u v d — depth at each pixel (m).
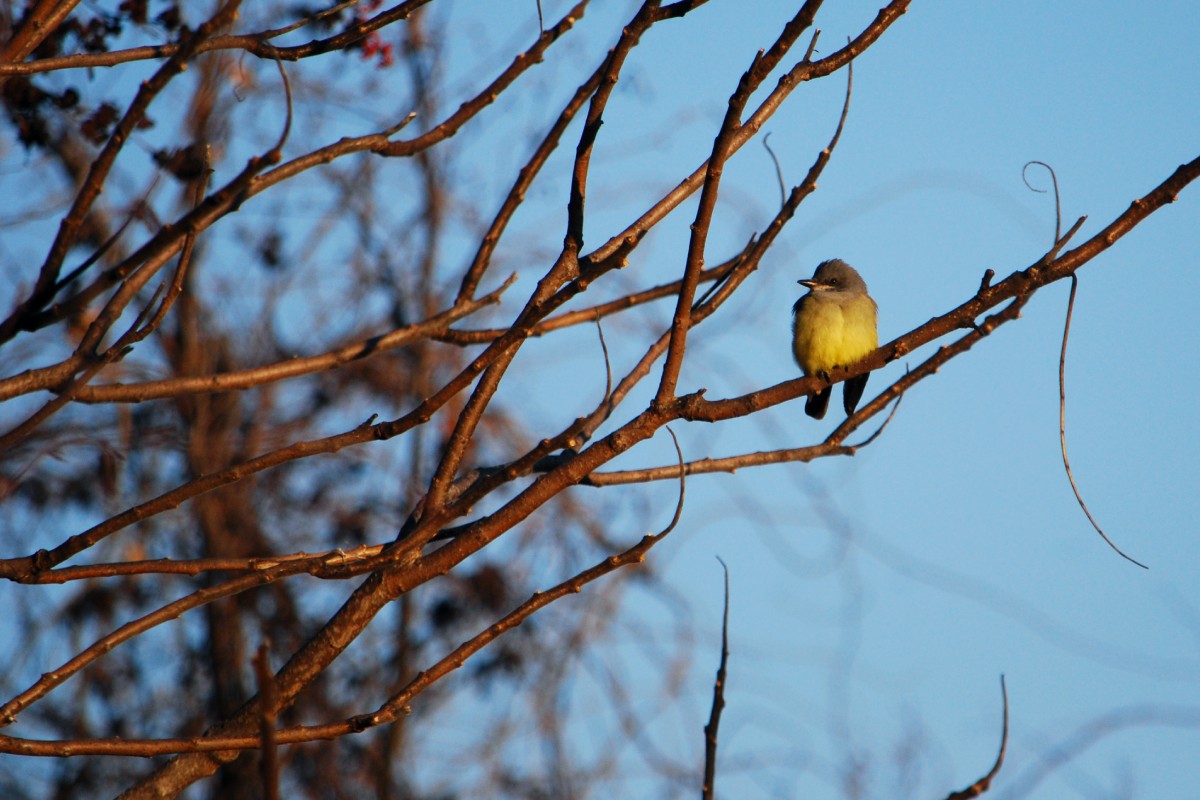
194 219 5.76
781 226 7.75
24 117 10.72
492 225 8.11
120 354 6.16
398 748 20.83
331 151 6.73
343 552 6.88
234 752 6.76
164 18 10.82
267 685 4.92
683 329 6.94
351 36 7.75
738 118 6.86
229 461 21.27
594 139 7.88
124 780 21.09
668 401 6.89
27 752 6.12
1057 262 7.25
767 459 8.56
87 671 21.31
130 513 6.47
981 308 7.27
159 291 6.22
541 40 7.77
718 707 7.20
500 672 20.45
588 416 7.74
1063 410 7.28
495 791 19.89
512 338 6.88
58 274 5.62
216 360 21.58
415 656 21.34
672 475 8.42
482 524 6.90
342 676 21.52
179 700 22.19
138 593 21.80
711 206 6.89
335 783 20.52
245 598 22.03
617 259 6.93
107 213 16.75
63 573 6.40
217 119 17.81
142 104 5.57
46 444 16.16
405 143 7.28
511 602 20.67
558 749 19.88
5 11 9.87
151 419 20.98
